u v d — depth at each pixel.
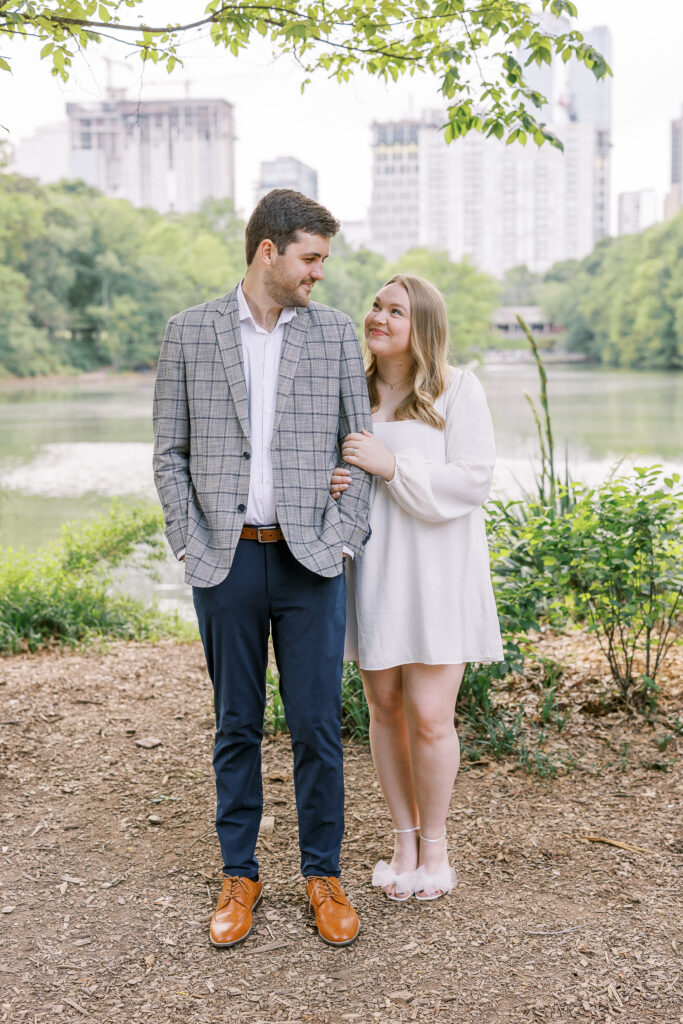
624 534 3.39
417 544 2.32
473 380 2.39
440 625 2.30
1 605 5.32
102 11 3.19
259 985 2.05
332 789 2.29
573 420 35.84
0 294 61.66
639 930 2.23
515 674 3.86
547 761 3.10
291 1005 1.98
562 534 3.38
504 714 3.51
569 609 3.71
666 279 76.75
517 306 124.88
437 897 2.40
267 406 2.23
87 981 2.07
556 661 3.99
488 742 3.29
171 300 75.88
